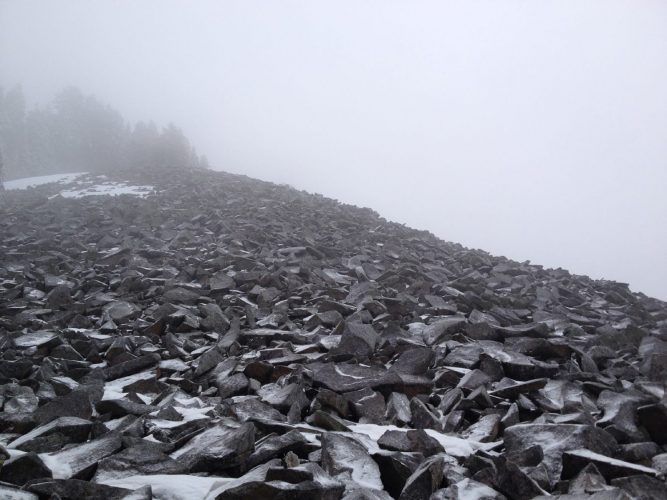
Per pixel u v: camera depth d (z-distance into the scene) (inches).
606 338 368.8
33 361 315.3
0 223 925.2
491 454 182.9
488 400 242.4
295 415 225.9
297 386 246.1
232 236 735.1
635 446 190.4
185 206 1045.2
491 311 451.5
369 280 556.7
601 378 281.3
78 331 372.2
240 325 389.7
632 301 615.8
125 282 509.0
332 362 297.3
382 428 219.3
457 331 364.8
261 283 503.8
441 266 687.7
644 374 305.9
